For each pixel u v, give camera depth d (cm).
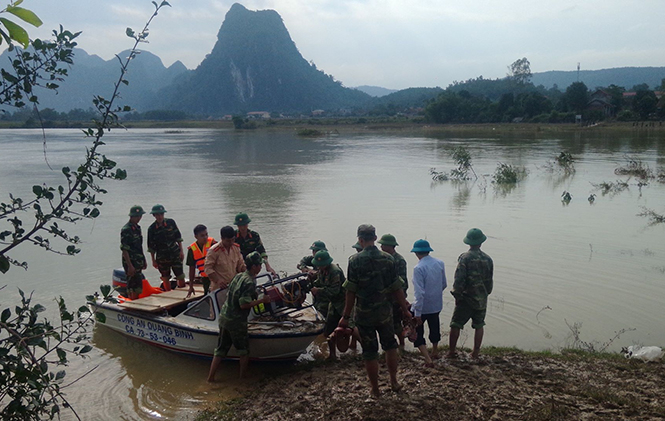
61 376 416
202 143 6406
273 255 1248
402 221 1639
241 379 710
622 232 1469
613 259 1191
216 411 614
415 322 670
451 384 621
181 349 791
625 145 4762
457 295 700
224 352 712
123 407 645
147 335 834
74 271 1163
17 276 1131
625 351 729
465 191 2273
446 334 827
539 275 1083
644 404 554
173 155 4466
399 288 585
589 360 689
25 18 324
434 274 695
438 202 1989
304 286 841
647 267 1127
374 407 570
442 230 1504
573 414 537
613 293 972
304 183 2548
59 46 406
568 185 2416
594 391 587
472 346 771
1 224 1650
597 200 2019
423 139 6550
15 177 2839
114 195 2191
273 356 744
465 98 12631
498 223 1603
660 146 4569
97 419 618
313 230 1511
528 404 565
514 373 650
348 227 1548
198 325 775
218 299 779
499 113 10844
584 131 7412
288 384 669
